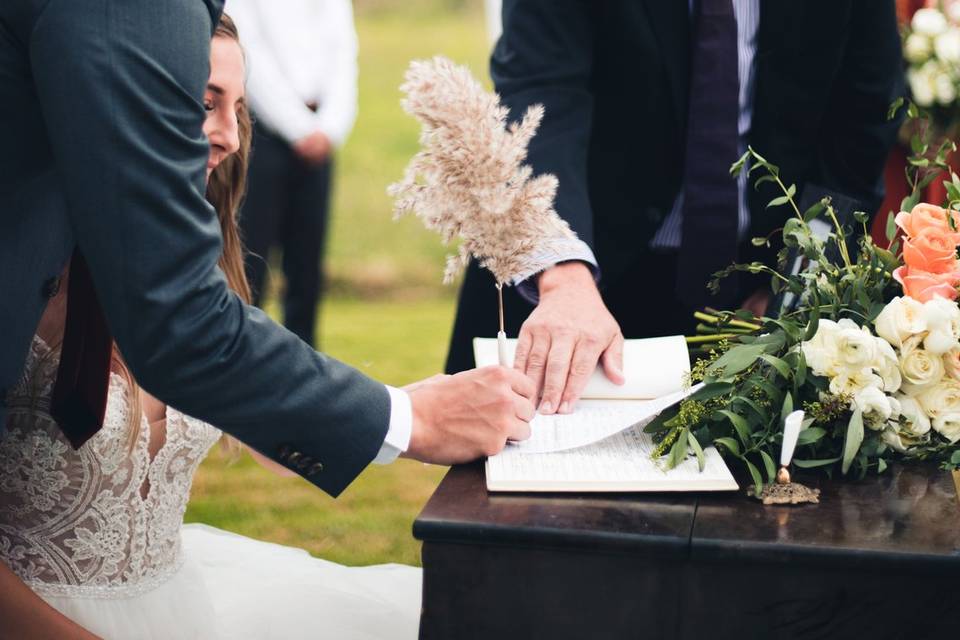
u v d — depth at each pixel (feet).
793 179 6.98
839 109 7.04
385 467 12.17
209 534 6.59
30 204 4.18
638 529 4.02
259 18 13.44
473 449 4.63
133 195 3.81
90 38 3.72
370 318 18.51
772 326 4.96
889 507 4.24
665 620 4.03
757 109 6.85
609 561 4.01
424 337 17.19
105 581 4.87
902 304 4.63
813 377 4.66
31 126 4.00
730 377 4.73
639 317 7.34
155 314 3.90
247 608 5.68
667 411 4.91
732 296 6.95
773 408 4.71
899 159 9.96
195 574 5.36
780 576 3.93
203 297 4.01
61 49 3.72
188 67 3.89
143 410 5.02
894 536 3.97
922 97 9.79
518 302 7.22
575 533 3.99
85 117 3.73
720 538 3.94
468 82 4.55
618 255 7.12
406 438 4.50
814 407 4.59
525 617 4.10
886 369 4.58
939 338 4.55
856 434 4.45
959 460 4.57
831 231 5.69
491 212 4.65
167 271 3.90
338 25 14.01
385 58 41.24
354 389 4.39
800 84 6.77
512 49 6.86
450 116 4.52
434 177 4.62
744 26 6.70
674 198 7.03
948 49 9.75
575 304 5.62
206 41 3.99
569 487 4.34
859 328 4.81
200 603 5.26
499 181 4.61
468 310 7.39
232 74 4.96
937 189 9.90
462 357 7.39
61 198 4.29
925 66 9.85
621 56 6.79
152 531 5.04
